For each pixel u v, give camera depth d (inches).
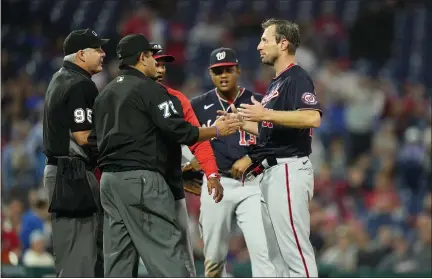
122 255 816.9
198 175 1066.1
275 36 860.0
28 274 1270.9
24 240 1513.3
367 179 2053.4
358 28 2719.0
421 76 2645.2
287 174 829.8
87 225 892.6
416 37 2751.0
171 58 973.2
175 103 821.9
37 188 1966.0
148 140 808.3
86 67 895.7
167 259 794.2
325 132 2244.1
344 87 2349.9
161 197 805.2
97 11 2910.9
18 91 2466.8
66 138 882.8
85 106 873.5
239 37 2797.7
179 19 2918.3
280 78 849.5
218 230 1039.0
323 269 1393.9
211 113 1063.0
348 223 1798.7
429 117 2317.9
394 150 2149.4
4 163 2047.2
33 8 2923.2
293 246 828.6
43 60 2684.5
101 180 822.5
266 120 802.8
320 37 2677.2
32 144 2090.3
